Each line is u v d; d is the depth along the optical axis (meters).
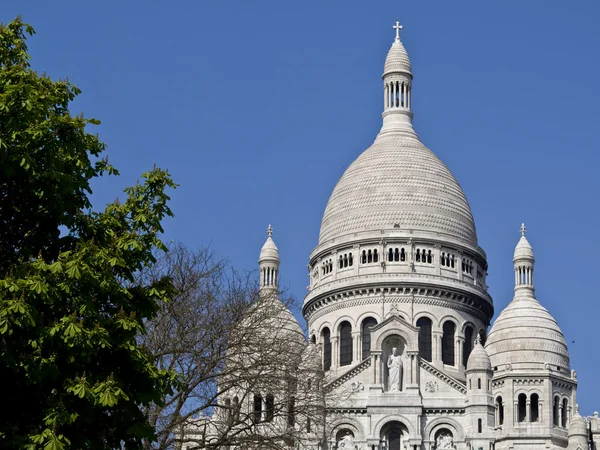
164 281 81.69
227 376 112.94
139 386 76.50
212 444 100.19
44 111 75.00
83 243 75.38
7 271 73.38
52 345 72.19
